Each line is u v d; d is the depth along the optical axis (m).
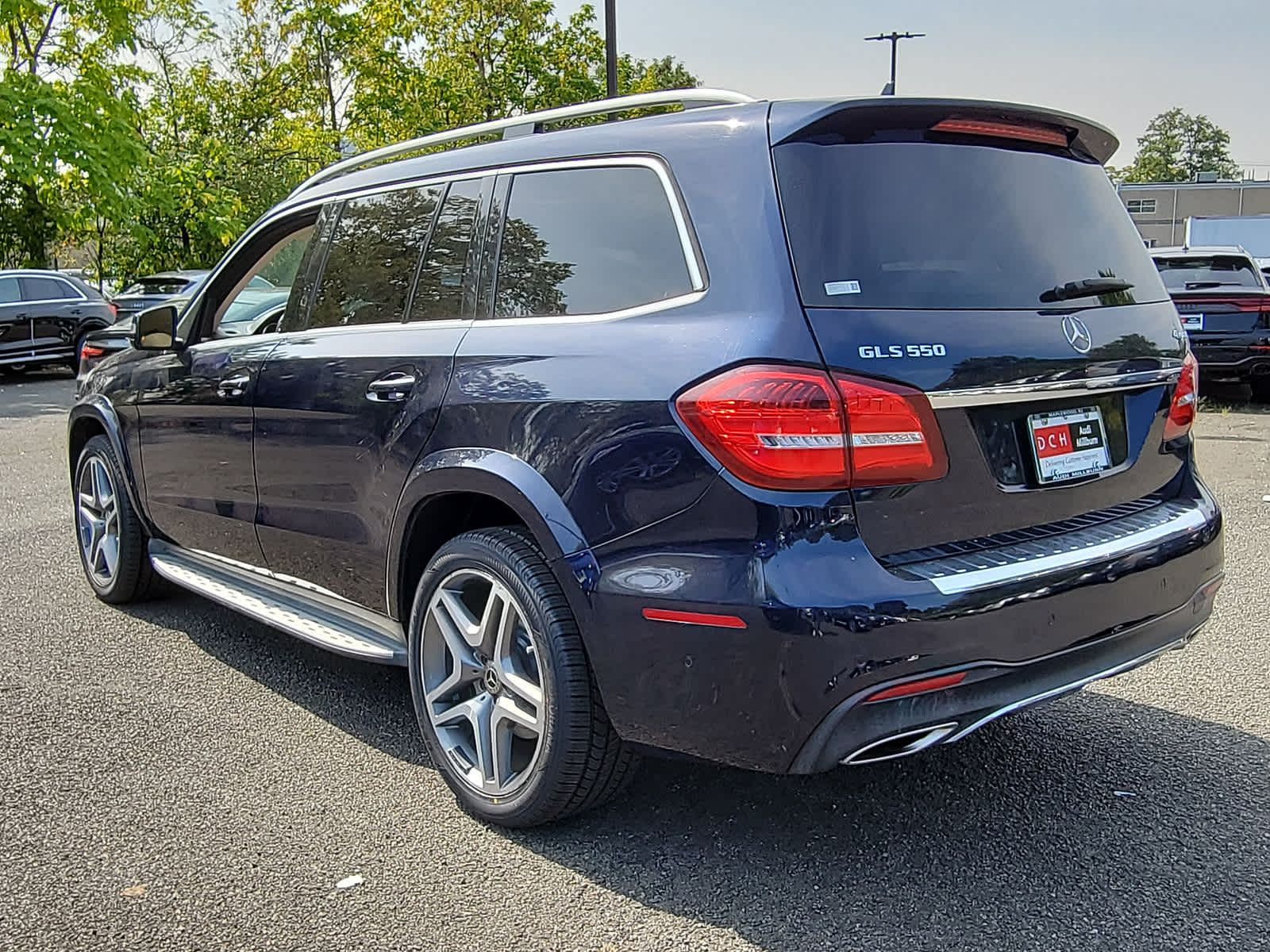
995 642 2.65
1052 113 3.15
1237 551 6.34
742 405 2.58
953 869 3.02
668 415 2.71
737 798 3.44
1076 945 2.67
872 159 2.85
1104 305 3.15
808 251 2.68
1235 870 2.99
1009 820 3.29
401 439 3.47
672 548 2.71
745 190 2.79
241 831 3.25
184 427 4.66
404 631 3.69
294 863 3.07
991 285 2.89
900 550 2.65
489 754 3.26
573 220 3.21
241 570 4.61
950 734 2.67
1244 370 12.61
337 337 3.93
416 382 3.46
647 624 2.74
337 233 4.13
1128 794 3.44
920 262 2.80
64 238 28.41
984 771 3.61
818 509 2.54
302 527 4.04
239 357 4.35
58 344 18.55
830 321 2.61
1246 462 9.29
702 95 3.06
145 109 29.62
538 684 3.09
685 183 2.92
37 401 15.36
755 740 2.63
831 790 3.49
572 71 30.73
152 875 3.01
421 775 3.62
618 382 2.84
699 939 2.71
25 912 2.83
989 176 3.05
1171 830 3.22
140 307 19.17
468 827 3.27
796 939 2.71
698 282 2.82
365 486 3.66
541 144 3.40
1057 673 2.82
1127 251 3.39
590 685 2.97
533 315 3.25
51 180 23.06
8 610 5.42
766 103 2.90
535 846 3.16
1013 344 2.81
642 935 2.73
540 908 2.85
